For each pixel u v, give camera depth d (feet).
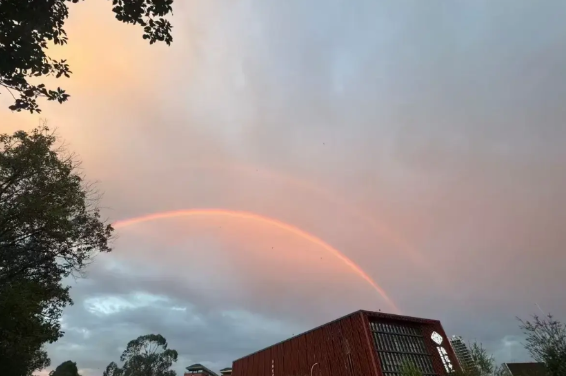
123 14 32.35
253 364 238.68
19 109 31.27
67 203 67.56
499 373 99.30
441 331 196.75
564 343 58.34
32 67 29.99
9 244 62.49
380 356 168.76
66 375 245.65
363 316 175.52
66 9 31.63
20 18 28.58
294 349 208.74
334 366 176.86
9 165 61.98
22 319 56.59
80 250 72.43
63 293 72.28
